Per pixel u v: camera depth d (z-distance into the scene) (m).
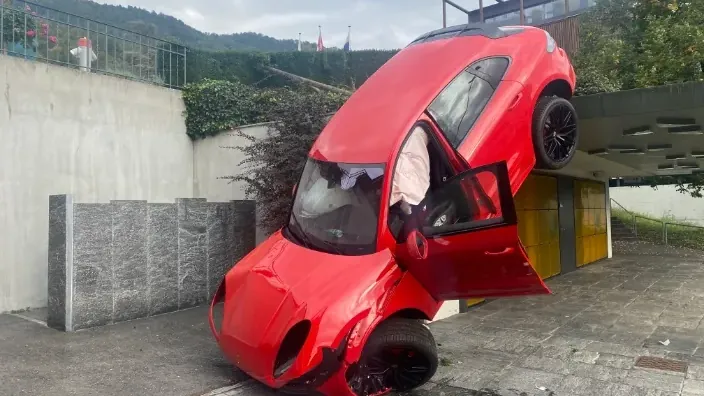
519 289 5.24
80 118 9.63
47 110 9.14
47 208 9.09
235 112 11.73
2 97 8.55
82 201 9.61
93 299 7.44
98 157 9.91
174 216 8.51
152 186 10.92
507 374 5.97
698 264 15.74
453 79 5.87
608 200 17.78
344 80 25.05
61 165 9.31
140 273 8.00
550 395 5.34
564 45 20.27
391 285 4.90
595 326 8.18
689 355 6.61
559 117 6.77
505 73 6.25
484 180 4.79
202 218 8.95
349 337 4.57
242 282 5.48
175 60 12.17
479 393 5.42
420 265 4.94
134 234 7.93
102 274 7.54
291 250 5.45
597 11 17.56
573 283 12.44
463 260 4.91
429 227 4.87
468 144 5.64
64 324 7.26
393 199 5.12
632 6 16.72
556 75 6.74
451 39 6.59
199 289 8.84
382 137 5.47
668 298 10.43
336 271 4.90
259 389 5.41
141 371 5.82
